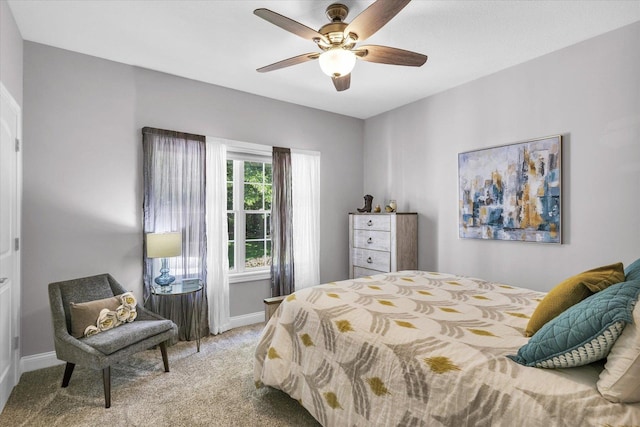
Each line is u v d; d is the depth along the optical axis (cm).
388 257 399
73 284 259
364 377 163
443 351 142
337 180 465
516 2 219
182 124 343
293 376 204
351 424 164
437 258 388
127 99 314
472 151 348
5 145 225
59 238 283
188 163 338
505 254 324
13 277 242
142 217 320
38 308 273
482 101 341
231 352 304
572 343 113
